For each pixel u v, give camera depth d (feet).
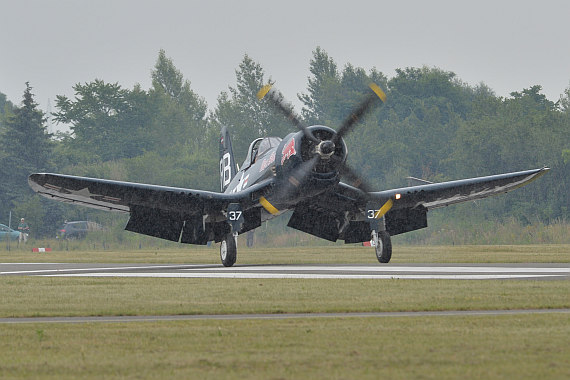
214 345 93.30
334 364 81.51
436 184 268.21
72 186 249.55
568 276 198.70
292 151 244.83
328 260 302.45
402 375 75.92
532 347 89.56
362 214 273.54
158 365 82.07
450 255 329.31
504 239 561.84
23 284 179.83
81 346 93.56
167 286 171.53
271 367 80.48
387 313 124.16
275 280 186.70
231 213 256.11
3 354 88.94
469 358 83.61
